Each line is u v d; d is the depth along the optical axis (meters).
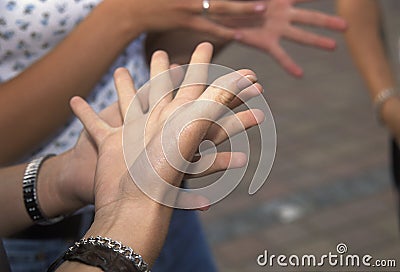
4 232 0.97
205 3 1.12
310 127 4.12
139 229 0.69
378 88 1.67
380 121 1.70
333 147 3.83
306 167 3.59
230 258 2.80
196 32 1.22
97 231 0.69
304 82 4.88
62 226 1.21
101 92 1.24
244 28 1.27
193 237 1.47
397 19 5.66
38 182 0.94
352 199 3.21
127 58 1.26
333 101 4.50
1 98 1.04
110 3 1.08
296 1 1.31
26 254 1.23
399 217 1.88
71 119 1.20
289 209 3.15
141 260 0.67
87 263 0.66
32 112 1.05
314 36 1.32
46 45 1.14
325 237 2.92
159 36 1.31
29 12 1.07
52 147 1.21
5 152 1.06
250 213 3.12
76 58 1.06
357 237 2.90
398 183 1.79
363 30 1.72
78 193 0.91
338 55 5.38
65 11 1.10
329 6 6.45
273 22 1.30
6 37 1.09
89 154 0.91
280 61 1.31
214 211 3.15
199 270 1.48
